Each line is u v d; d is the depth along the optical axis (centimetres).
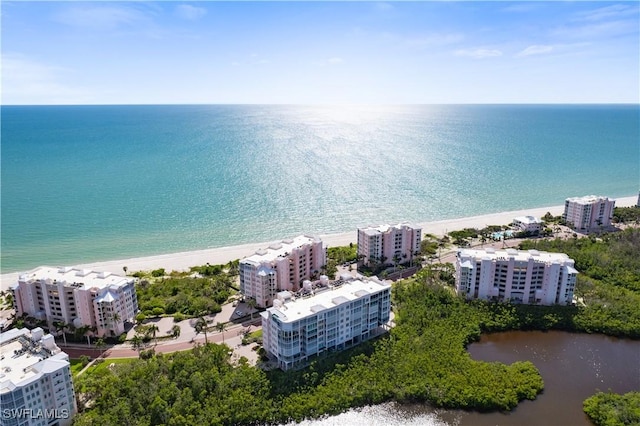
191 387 13938
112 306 17312
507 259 19488
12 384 11619
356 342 17075
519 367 15462
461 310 18750
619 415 13175
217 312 19538
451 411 13900
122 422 12688
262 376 14562
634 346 17338
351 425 13288
